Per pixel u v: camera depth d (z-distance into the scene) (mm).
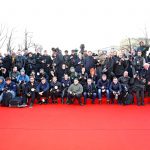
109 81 9672
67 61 10742
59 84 9680
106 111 7840
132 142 4727
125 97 9070
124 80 9406
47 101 9586
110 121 6465
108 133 5348
